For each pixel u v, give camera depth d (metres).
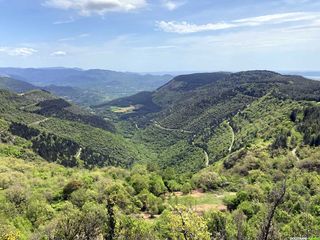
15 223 78.44
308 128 151.38
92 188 102.88
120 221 49.88
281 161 127.75
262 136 183.25
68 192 102.25
